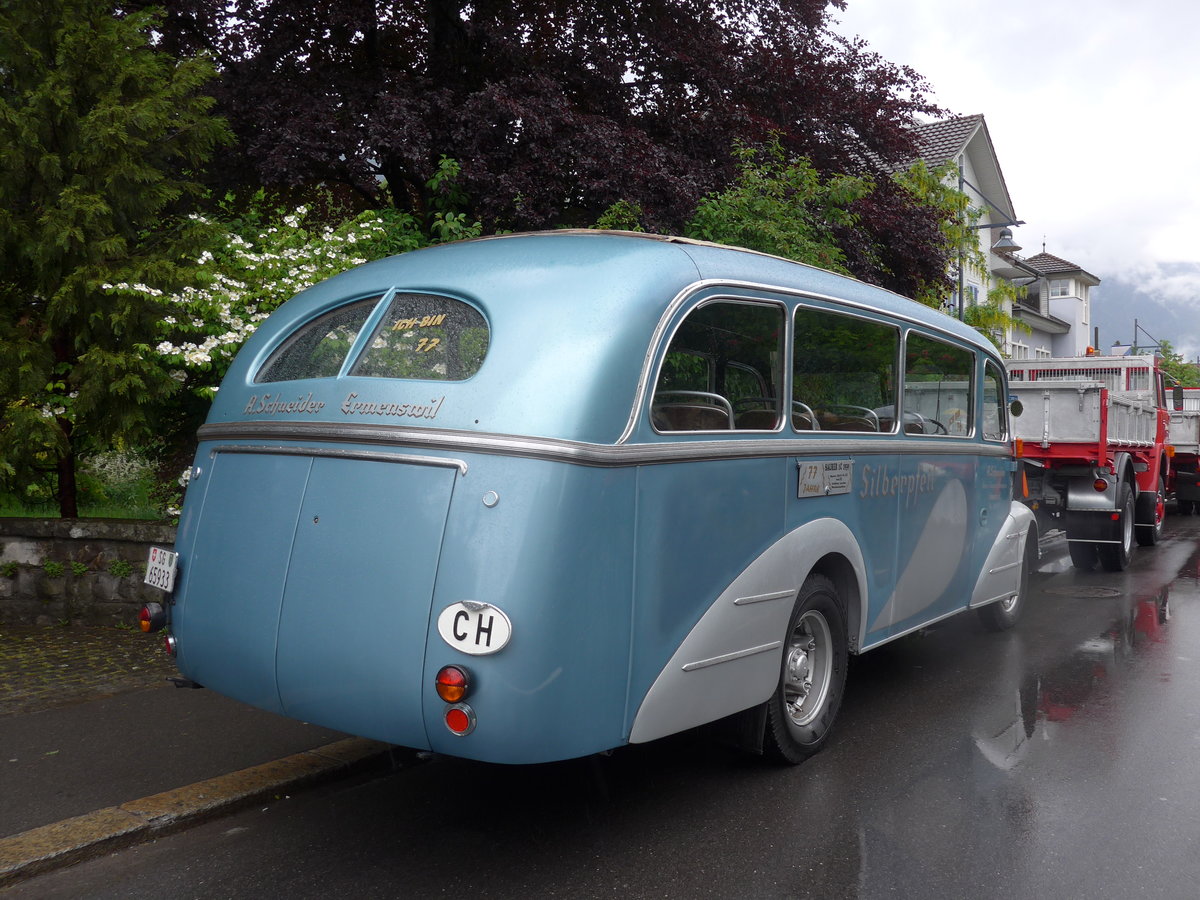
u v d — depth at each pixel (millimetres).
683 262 4188
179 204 9375
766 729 4727
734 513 4270
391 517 3639
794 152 13156
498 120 10984
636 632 3762
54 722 5375
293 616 3791
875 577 5531
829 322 5090
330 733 5211
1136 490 12820
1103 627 8352
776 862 3908
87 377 7586
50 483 9461
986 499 7215
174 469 8938
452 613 3455
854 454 5242
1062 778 4816
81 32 7500
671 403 3971
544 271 3979
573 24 12375
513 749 3443
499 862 3922
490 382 3678
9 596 7664
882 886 3713
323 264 8117
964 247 20359
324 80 11578
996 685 6523
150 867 3891
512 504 3488
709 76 12469
